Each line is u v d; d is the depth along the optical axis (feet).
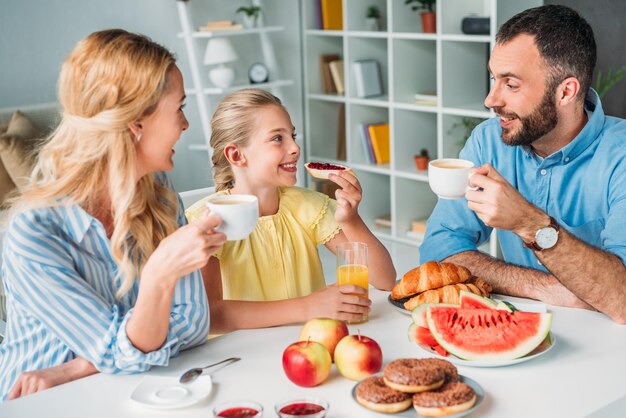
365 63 17.52
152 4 16.76
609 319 5.77
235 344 5.49
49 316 5.13
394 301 6.07
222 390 4.77
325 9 18.04
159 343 5.09
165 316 5.02
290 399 4.27
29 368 5.44
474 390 4.47
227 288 6.49
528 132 6.57
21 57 15.15
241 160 6.61
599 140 6.73
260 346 5.43
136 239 5.44
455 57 15.58
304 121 18.85
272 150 6.50
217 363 5.15
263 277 6.63
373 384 4.46
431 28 16.05
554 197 6.99
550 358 5.10
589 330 5.56
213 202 4.99
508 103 6.52
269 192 6.72
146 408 4.57
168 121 5.26
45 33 15.34
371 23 17.52
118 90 5.07
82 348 5.12
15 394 5.11
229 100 6.59
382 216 18.30
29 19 15.14
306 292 6.78
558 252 5.69
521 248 7.28
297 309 5.78
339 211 6.47
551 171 6.95
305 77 18.45
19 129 14.56
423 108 15.98
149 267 4.87
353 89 17.69
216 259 6.26
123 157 5.16
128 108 5.08
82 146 5.19
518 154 7.17
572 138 6.77
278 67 18.44
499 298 6.27
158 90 5.14
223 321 5.81
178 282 5.45
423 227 16.87
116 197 5.20
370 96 17.65
